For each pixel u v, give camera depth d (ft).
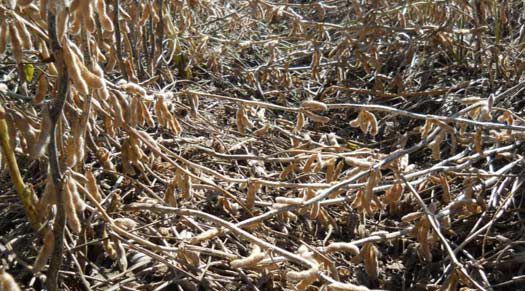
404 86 12.30
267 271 7.00
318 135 11.29
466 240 7.42
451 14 12.50
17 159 7.93
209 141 10.16
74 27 4.64
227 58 14.28
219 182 8.92
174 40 11.47
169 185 7.46
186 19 12.82
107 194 8.18
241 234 6.32
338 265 7.76
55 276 5.44
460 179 9.32
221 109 11.98
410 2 12.39
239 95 12.92
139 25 10.19
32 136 6.02
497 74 12.18
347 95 12.51
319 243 8.17
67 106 5.68
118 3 9.11
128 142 7.23
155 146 7.18
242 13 15.57
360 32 12.21
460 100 8.59
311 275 5.66
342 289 5.51
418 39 12.54
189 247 6.61
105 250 6.87
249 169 9.26
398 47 13.00
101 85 4.76
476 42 12.39
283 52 14.93
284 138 11.11
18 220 7.38
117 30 9.21
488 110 7.92
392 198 7.63
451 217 8.41
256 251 6.03
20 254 6.78
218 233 6.60
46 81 5.73
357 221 8.58
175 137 9.97
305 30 14.12
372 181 7.17
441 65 13.39
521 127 7.82
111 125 7.50
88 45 5.19
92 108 7.04
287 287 6.98
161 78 11.77
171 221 7.68
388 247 8.24
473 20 12.85
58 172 5.01
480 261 7.49
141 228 7.17
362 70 13.70
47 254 5.13
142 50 12.11
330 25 12.62
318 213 7.70
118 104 6.73
